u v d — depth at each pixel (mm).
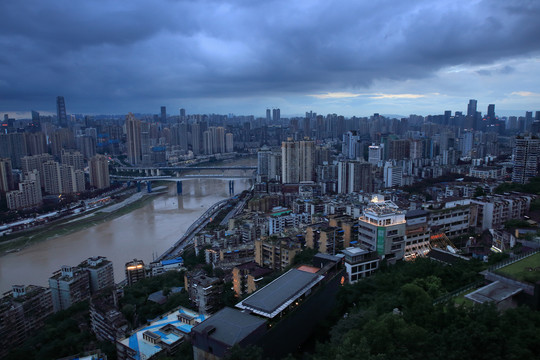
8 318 139625
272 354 73188
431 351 55438
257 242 164125
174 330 109188
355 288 94875
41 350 122250
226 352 61812
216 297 133625
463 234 158250
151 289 165875
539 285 64500
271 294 82062
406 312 66312
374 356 52969
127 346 103625
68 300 160000
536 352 50750
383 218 124938
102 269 175000
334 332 72125
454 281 86875
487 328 53156
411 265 100750
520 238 119812
